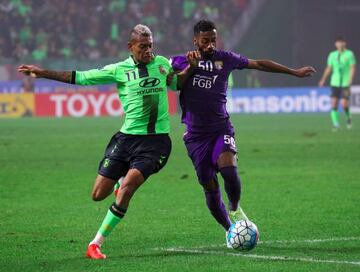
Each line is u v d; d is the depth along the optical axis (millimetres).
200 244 32906
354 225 37250
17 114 155625
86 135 99438
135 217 40094
